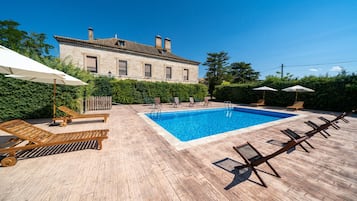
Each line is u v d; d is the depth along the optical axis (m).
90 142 4.04
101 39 18.95
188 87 18.02
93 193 2.02
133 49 18.78
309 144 4.03
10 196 1.92
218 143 4.15
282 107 13.74
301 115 9.22
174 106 13.65
